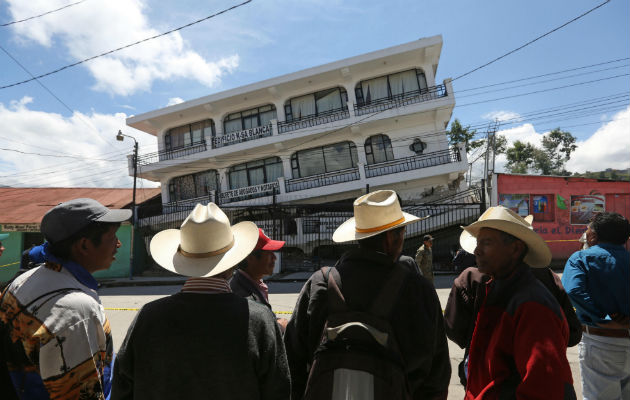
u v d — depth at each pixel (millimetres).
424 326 1502
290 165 21688
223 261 1529
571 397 1369
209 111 23109
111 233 1674
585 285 2473
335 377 1384
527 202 16531
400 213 1771
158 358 1359
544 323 1478
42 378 1349
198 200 22828
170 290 13516
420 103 18547
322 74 20406
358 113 19891
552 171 36562
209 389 1339
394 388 1368
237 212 21031
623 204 16203
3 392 1448
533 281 1679
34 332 1369
